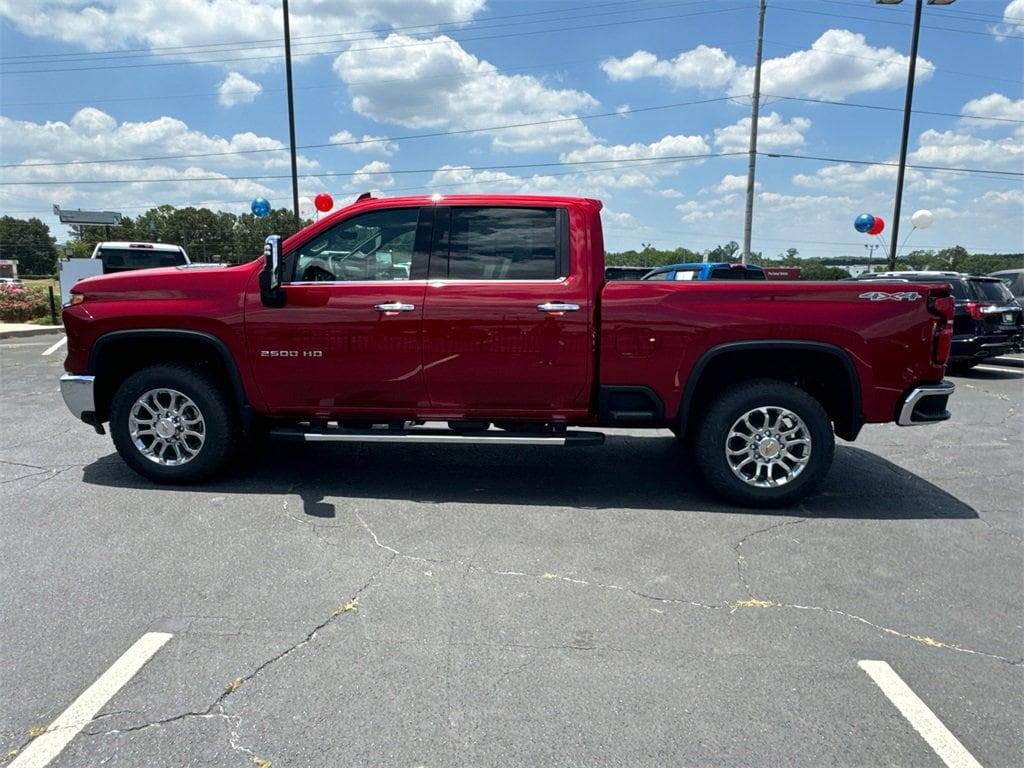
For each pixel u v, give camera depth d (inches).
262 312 183.9
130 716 97.2
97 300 189.9
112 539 158.2
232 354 186.9
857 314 175.5
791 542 163.2
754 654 115.1
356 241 186.7
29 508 177.2
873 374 177.5
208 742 92.1
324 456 230.4
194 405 190.4
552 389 184.1
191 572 142.0
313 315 182.5
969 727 97.7
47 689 102.9
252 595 132.6
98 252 596.4
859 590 139.0
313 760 89.1
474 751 91.0
